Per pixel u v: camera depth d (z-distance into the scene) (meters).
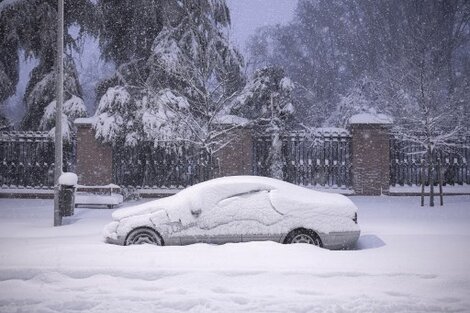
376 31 37.72
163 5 22.02
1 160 20.42
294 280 6.89
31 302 6.01
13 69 23.41
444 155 19.89
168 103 19.19
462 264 7.69
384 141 19.39
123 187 19.56
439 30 32.81
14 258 8.04
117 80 22.47
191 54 21.20
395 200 18.27
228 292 6.44
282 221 9.04
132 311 5.64
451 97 19.53
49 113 21.17
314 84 40.41
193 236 9.03
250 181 9.38
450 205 16.95
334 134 20.00
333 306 5.75
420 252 8.64
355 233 9.12
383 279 6.90
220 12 23.05
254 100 21.47
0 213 15.66
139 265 7.55
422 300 6.04
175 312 5.63
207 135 17.41
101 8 21.92
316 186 19.78
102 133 19.03
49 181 20.62
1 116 22.64
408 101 22.48
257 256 8.01
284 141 20.30
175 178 20.27
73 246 8.80
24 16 21.08
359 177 19.33
